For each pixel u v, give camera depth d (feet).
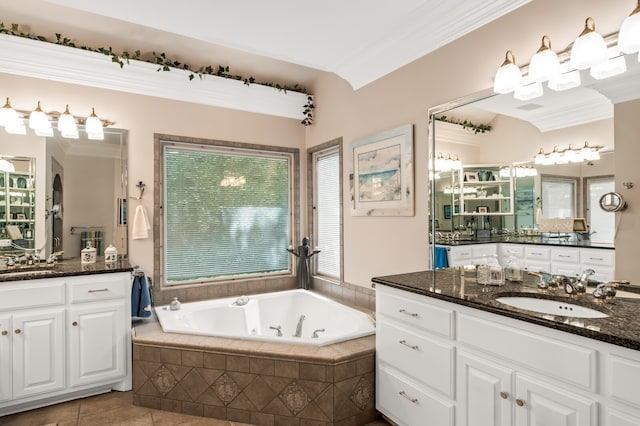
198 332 8.08
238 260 12.37
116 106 10.12
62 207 9.55
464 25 7.31
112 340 8.23
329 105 11.94
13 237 9.00
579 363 3.98
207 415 7.42
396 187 9.09
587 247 5.65
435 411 5.79
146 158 10.55
